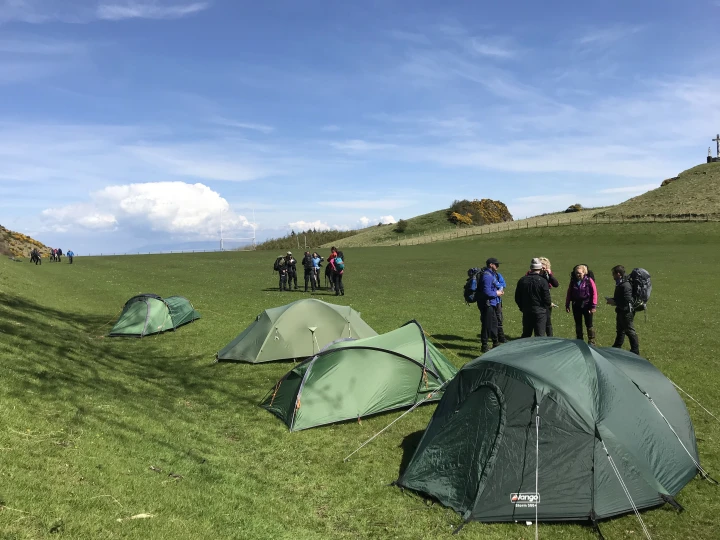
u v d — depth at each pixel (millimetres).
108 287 30375
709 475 6973
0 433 6141
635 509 5941
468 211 141250
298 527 5809
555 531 5809
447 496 6402
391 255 61562
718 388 10516
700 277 30375
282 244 124500
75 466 5918
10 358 9531
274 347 13328
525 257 51156
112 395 9281
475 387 6883
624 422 6426
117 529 4879
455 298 25016
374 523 6020
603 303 22281
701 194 85750
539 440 6211
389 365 9898
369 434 8750
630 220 76875
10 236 85812
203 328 18141
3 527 4344
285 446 8227
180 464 6891
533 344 7359
